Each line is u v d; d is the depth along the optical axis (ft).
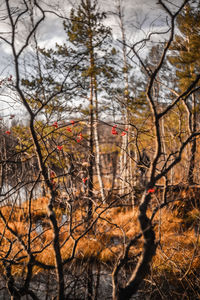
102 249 19.44
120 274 17.39
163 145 31.68
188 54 21.88
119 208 28.86
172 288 16.03
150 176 9.34
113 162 18.54
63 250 20.13
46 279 16.51
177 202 24.93
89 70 25.05
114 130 15.08
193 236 20.48
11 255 17.40
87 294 14.69
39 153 10.97
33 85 13.91
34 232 20.92
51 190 11.25
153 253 9.70
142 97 30.60
